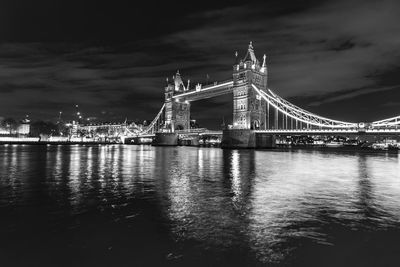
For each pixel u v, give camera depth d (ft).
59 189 73.67
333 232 42.04
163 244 37.68
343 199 63.16
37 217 48.91
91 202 59.57
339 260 33.58
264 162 160.97
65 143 613.93
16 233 41.45
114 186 78.64
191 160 175.63
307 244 37.78
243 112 366.84
